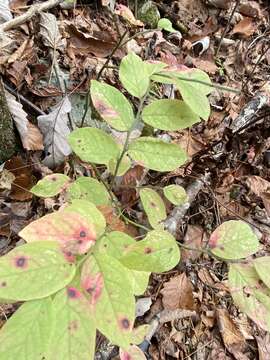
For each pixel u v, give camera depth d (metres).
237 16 0.80
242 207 0.52
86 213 0.16
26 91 0.48
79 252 0.14
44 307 0.13
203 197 0.49
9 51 0.49
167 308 0.42
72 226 0.15
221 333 0.45
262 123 0.44
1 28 0.49
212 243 0.20
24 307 0.13
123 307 0.13
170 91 0.54
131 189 0.42
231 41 0.75
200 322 0.45
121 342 0.13
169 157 0.25
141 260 0.16
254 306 0.18
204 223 0.49
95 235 0.15
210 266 0.46
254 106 0.51
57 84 0.50
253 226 0.49
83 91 0.51
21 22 0.51
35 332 0.13
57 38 0.53
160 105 0.25
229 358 0.44
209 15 0.77
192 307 0.42
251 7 0.82
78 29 0.58
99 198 0.28
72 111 0.50
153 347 0.41
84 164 0.45
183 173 0.47
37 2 0.57
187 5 0.76
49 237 0.15
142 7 0.66
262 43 0.78
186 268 0.44
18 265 0.13
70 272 0.14
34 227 0.15
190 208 0.49
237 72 0.73
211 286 0.47
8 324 0.13
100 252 0.15
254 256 0.50
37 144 0.45
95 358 0.34
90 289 0.14
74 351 0.13
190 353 0.43
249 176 0.49
